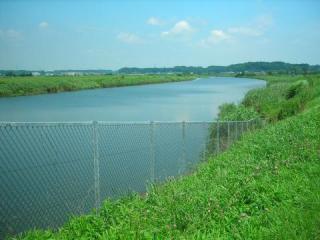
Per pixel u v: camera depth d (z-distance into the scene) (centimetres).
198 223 703
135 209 808
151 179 1030
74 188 812
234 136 1975
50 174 756
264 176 976
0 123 652
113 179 961
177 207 773
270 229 662
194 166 1327
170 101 5616
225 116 2694
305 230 646
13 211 680
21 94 7094
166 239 635
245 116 2594
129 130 1422
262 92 4203
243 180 927
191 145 1534
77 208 792
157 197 875
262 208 782
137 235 640
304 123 1762
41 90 7694
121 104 4991
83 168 858
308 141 1312
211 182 983
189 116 3644
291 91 4056
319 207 739
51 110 4069
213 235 657
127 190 966
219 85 12312
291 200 795
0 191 672
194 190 912
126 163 1044
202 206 774
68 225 722
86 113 3791
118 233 655
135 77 14700
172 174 1228
